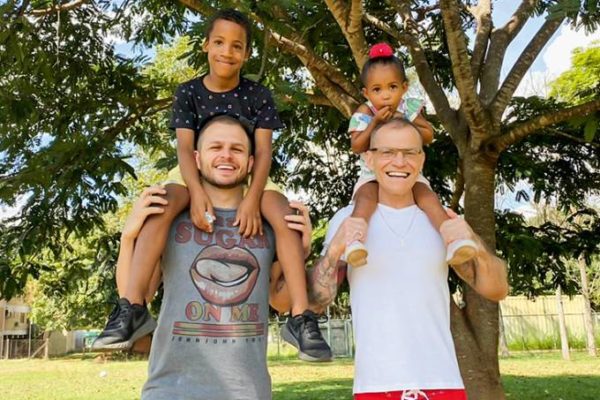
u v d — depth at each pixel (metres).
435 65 8.33
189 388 2.36
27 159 7.64
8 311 39.75
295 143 8.88
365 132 3.38
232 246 2.59
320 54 7.45
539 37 6.41
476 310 6.18
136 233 2.57
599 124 5.81
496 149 6.28
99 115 7.80
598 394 11.17
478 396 5.91
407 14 7.00
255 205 2.68
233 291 2.51
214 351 2.42
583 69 10.46
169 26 8.30
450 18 5.55
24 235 7.32
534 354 24.34
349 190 9.34
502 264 2.94
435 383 2.65
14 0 5.77
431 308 2.77
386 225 2.93
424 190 3.06
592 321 24.98
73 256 10.95
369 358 2.72
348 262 2.64
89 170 7.34
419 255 2.83
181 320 2.45
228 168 2.65
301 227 2.70
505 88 6.31
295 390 13.50
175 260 2.54
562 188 9.27
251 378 2.42
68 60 7.41
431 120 8.01
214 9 5.05
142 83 8.28
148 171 17.16
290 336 2.59
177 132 2.97
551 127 7.84
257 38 5.86
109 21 7.72
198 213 2.57
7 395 13.90
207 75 3.19
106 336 2.34
